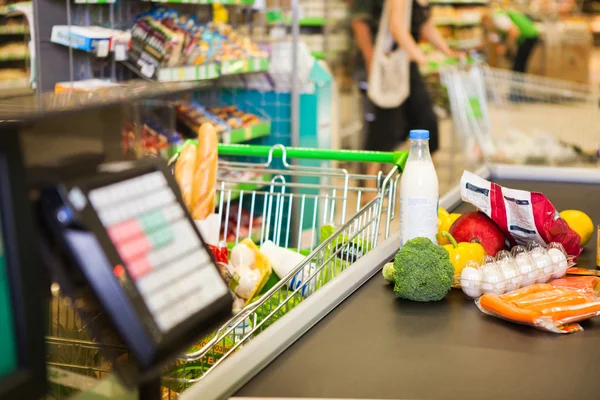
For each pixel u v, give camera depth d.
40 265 0.77
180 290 0.86
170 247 0.87
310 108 4.62
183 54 3.88
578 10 9.49
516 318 1.42
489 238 1.78
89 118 1.02
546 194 2.48
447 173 7.14
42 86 3.22
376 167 6.38
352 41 6.56
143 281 0.81
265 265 1.90
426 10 6.18
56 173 0.80
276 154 2.22
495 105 6.20
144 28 3.73
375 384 1.19
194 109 4.27
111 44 3.29
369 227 2.04
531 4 9.50
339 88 6.96
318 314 1.46
